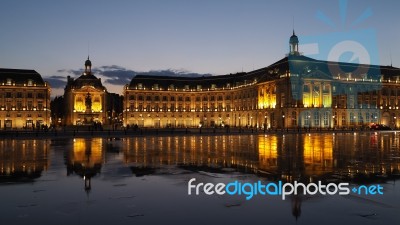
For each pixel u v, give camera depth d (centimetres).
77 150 3203
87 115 14462
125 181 1591
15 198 1262
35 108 13500
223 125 15025
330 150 3105
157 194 1322
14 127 13200
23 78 13500
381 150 3097
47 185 1504
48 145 3900
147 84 15575
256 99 13500
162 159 2438
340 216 1024
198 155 2703
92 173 1822
